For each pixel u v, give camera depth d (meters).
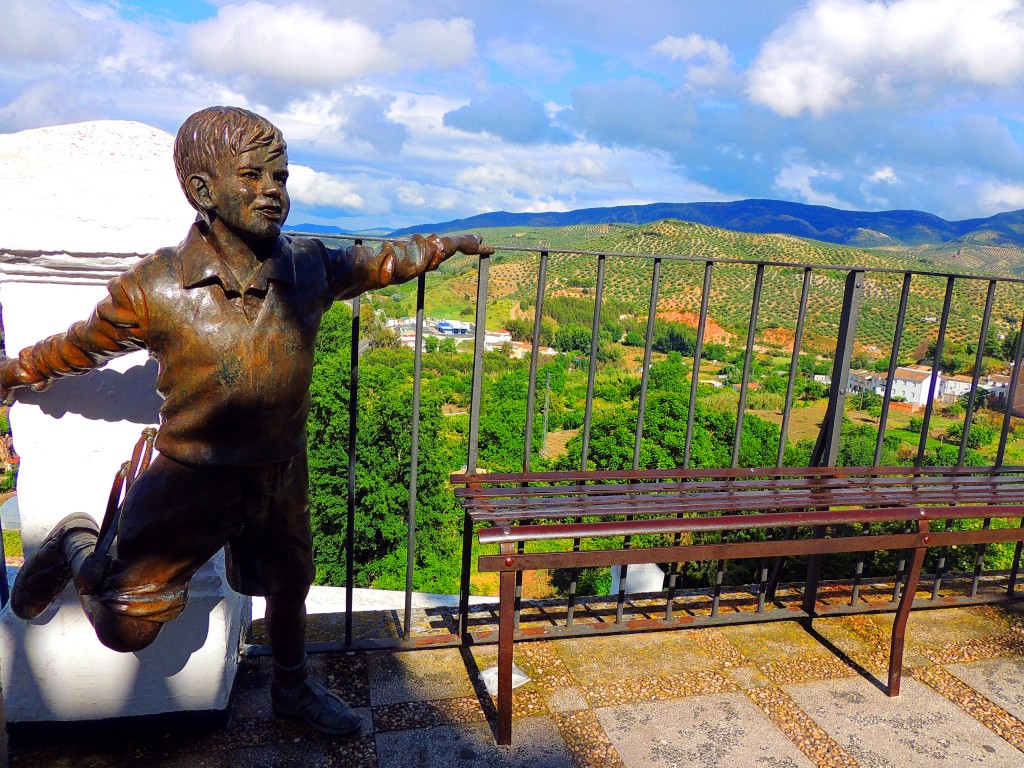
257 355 1.47
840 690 2.36
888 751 2.07
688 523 2.15
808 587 2.79
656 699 2.26
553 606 2.87
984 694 2.38
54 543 1.70
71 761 1.86
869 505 2.52
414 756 1.95
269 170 1.38
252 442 1.54
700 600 2.95
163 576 1.59
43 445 1.81
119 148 1.73
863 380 37.41
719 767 1.97
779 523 2.20
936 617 2.89
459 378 45.94
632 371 44.53
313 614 2.67
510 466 32.91
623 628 2.64
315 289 1.59
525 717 2.14
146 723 1.97
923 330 38.47
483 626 2.61
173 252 1.47
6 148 1.66
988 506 2.41
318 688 2.08
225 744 1.95
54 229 1.63
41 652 1.85
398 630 2.56
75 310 1.74
